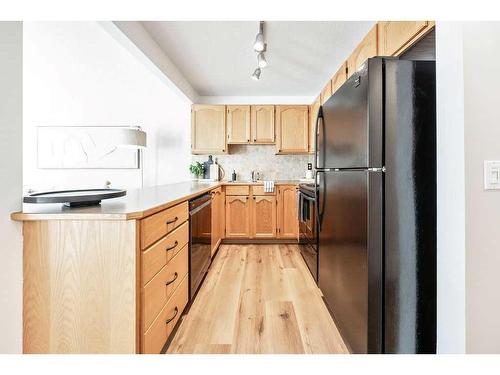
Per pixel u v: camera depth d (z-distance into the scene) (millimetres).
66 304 1111
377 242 1271
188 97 3805
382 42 1997
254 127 4164
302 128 4184
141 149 4188
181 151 4207
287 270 2830
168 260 1502
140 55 2414
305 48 2760
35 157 4133
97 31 3229
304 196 2777
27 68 4090
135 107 4172
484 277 1091
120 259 1120
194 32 2455
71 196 1174
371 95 1263
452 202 1151
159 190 2229
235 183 3934
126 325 1121
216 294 2258
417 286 1287
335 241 1716
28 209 1176
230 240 3996
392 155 1273
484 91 1086
